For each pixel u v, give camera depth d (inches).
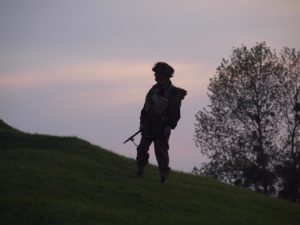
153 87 1119.0
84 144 1299.2
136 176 1148.5
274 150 3216.0
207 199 1116.5
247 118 3265.3
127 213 908.0
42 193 936.3
